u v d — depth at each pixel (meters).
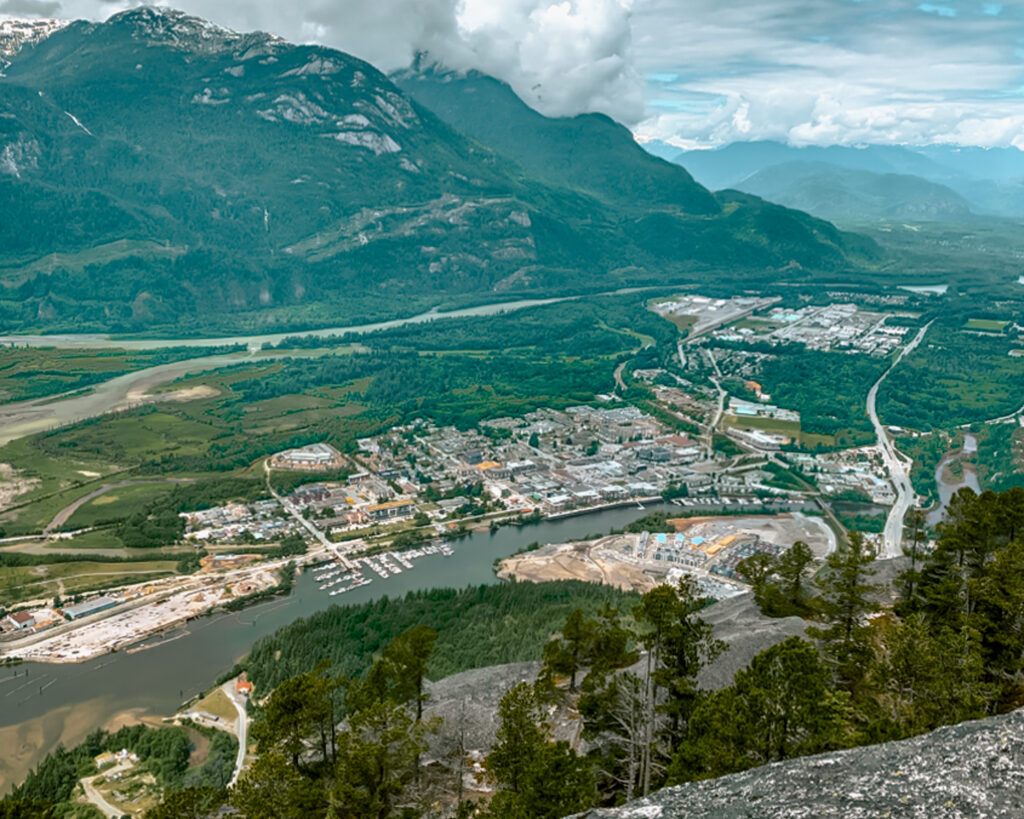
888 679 114.06
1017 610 117.31
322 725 128.88
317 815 109.69
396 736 119.12
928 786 64.19
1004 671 115.81
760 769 73.38
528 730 114.25
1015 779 63.41
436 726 130.12
